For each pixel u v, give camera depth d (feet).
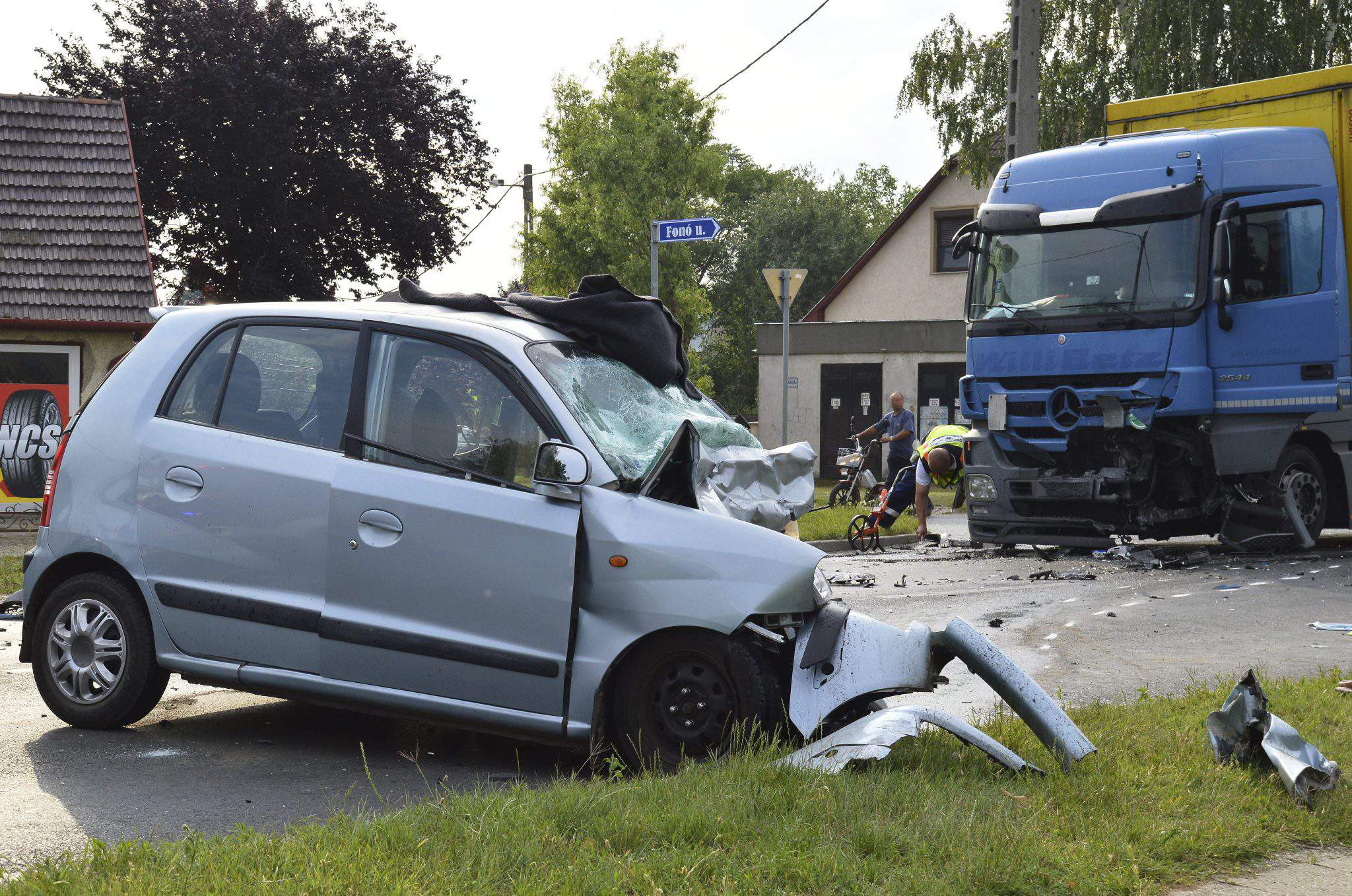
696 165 117.91
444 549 17.54
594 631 16.98
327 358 19.01
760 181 248.52
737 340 223.71
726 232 231.09
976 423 45.42
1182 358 40.93
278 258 111.55
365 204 115.24
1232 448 42.19
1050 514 44.11
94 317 66.08
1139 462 41.93
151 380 20.04
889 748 15.30
